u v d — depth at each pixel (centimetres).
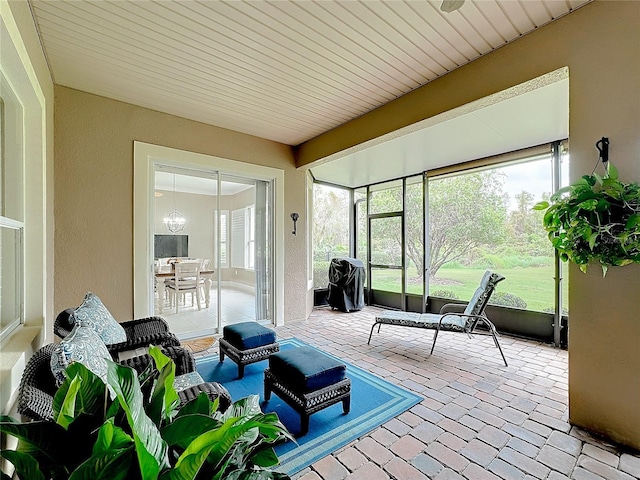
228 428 68
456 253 490
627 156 180
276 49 242
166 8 197
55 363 119
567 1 192
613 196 170
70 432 72
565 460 173
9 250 187
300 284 499
